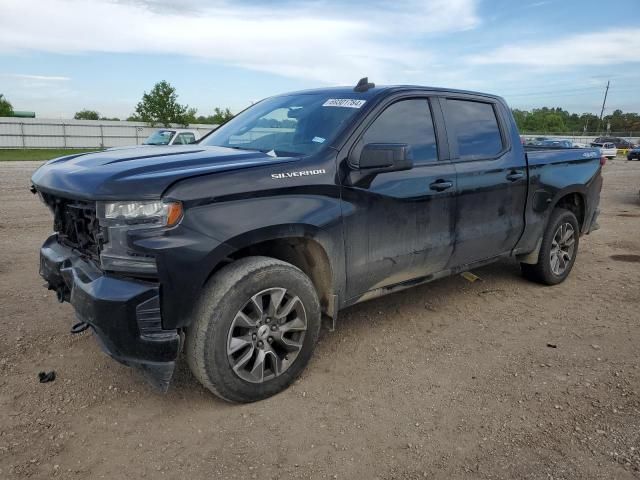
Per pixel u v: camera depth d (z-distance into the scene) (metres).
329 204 3.26
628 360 3.66
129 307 2.65
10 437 2.71
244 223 2.87
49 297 4.75
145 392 3.18
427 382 3.36
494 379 3.40
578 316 4.55
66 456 2.58
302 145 3.53
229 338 2.90
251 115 4.39
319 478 2.45
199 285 2.76
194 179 2.75
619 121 113.81
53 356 3.62
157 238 2.65
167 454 2.61
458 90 4.39
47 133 37.06
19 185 13.51
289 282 3.09
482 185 4.30
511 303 4.88
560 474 2.47
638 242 7.75
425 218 3.88
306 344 3.25
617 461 2.56
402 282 3.97
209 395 3.17
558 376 3.43
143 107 38.53
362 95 3.80
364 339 4.01
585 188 5.52
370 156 3.29
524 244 4.98
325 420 2.92
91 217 2.86
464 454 2.63
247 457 2.59
